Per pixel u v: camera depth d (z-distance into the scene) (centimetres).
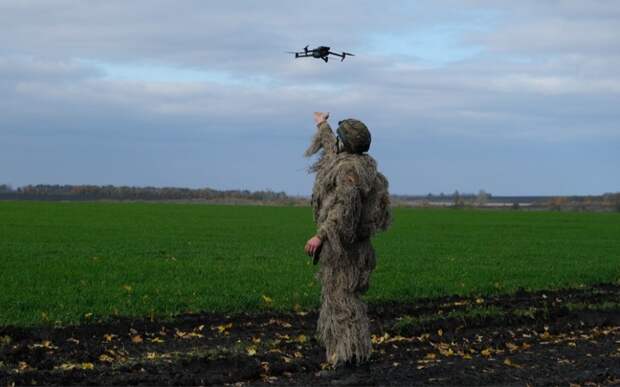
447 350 1000
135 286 1639
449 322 1198
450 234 4172
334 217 848
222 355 952
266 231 4081
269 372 859
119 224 4475
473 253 2830
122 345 1034
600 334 1141
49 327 1135
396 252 2812
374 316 1312
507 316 1273
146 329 1141
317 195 880
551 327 1185
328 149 905
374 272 2016
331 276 870
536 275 2056
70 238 3216
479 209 10500
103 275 1841
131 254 2498
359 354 869
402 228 4784
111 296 1469
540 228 4984
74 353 952
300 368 880
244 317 1284
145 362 916
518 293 1691
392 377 852
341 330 866
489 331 1163
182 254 2550
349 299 871
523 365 927
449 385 824
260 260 2356
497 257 2667
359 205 859
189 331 1142
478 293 1678
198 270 2002
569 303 1502
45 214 5584
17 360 909
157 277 1830
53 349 980
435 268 2178
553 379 854
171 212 6681
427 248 3061
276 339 1085
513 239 3797
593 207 11406
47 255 2364
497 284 1806
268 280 1791
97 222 4631
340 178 856
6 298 1401
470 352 995
